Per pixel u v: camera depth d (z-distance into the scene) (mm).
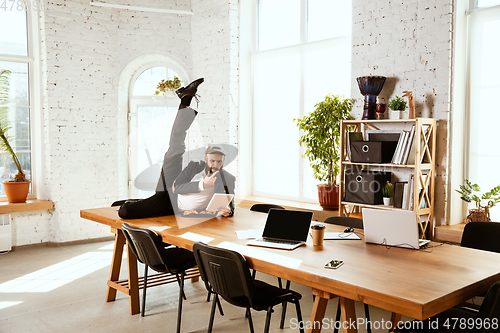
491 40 4109
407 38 4379
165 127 6828
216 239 3008
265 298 2699
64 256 5652
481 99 4203
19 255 5695
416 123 3914
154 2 6523
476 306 2783
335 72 5543
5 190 5887
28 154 6266
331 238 3029
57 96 6102
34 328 3479
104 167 6512
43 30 5992
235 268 2568
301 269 2312
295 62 6004
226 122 6434
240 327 3486
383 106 4430
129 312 3816
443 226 4141
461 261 2475
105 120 6480
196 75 6711
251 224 3504
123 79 6625
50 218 6230
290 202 5848
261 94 6469
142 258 3506
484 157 4211
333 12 5578
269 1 6332
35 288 4434
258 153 6570
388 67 4543
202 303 4023
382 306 1949
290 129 6117
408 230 2730
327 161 4918
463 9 4168
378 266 2369
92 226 6441
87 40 6270
